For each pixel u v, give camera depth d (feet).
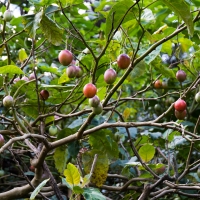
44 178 8.13
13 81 8.36
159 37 7.95
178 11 6.14
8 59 7.85
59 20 10.22
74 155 7.22
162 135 9.54
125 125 7.18
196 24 9.12
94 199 5.69
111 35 6.50
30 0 7.37
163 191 7.84
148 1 9.08
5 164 10.75
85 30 11.35
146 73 10.94
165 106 10.68
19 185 9.93
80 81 7.54
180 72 8.00
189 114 10.23
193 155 10.12
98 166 7.49
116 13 6.26
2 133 7.89
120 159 9.60
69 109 10.12
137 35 9.64
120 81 6.61
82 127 6.96
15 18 9.75
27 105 7.99
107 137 7.77
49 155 8.26
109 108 7.97
